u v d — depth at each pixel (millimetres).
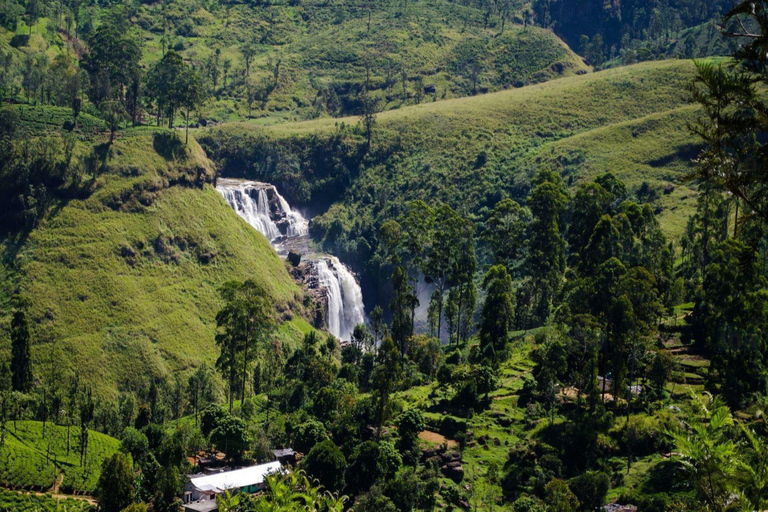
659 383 113562
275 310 198625
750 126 25625
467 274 154375
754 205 26047
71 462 108312
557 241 157625
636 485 96562
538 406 114812
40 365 161250
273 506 30484
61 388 145625
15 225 182375
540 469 100938
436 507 96375
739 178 25859
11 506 94312
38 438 112062
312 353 141750
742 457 25656
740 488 24953
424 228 159500
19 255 178250
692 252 159875
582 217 161250
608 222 141250
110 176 198500
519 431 111625
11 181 184750
